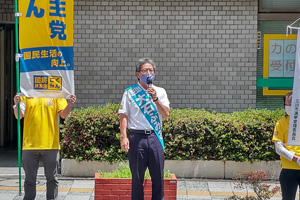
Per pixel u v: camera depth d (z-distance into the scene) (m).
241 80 9.10
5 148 11.01
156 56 9.12
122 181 6.14
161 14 9.09
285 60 9.20
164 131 8.09
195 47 9.10
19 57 6.18
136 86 5.79
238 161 8.09
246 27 9.05
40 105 6.00
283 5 9.23
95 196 6.12
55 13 6.21
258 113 8.37
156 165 5.64
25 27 6.19
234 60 9.09
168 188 6.09
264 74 9.20
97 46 9.12
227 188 7.63
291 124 5.15
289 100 5.27
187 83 9.13
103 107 8.70
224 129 8.07
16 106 6.07
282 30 9.21
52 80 6.15
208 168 8.14
